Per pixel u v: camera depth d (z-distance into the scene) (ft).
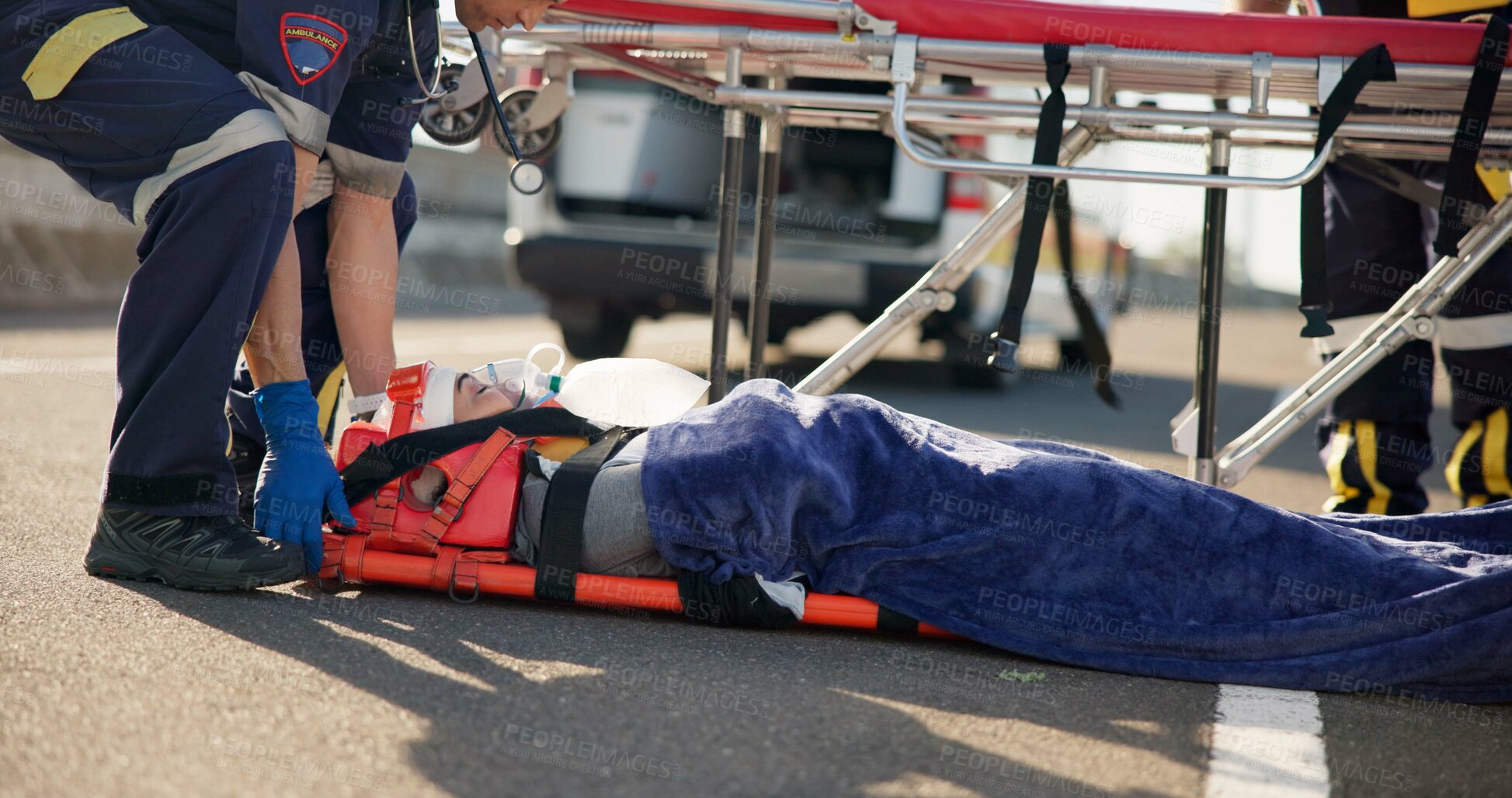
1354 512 10.87
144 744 5.01
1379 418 10.71
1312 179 8.38
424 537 7.63
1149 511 7.16
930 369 29.17
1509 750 5.90
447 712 5.59
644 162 23.52
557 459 8.18
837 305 22.79
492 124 10.36
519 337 32.68
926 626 7.34
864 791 4.94
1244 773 5.39
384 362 9.58
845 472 7.53
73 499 10.52
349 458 7.93
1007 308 8.46
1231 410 25.17
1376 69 8.01
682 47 9.06
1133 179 8.33
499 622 7.25
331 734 5.25
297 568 7.43
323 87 7.67
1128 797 5.04
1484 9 9.52
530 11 8.61
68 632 6.40
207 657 6.14
